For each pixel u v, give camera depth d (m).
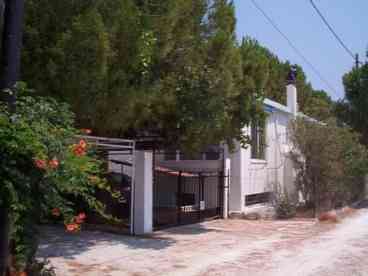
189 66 13.48
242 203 20.53
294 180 22.97
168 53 12.85
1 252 6.79
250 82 15.32
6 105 6.98
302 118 22.50
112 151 14.99
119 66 10.89
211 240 13.72
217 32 14.15
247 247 12.70
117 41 10.70
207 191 20.08
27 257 7.24
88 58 9.89
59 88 10.03
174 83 13.05
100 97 10.53
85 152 7.52
